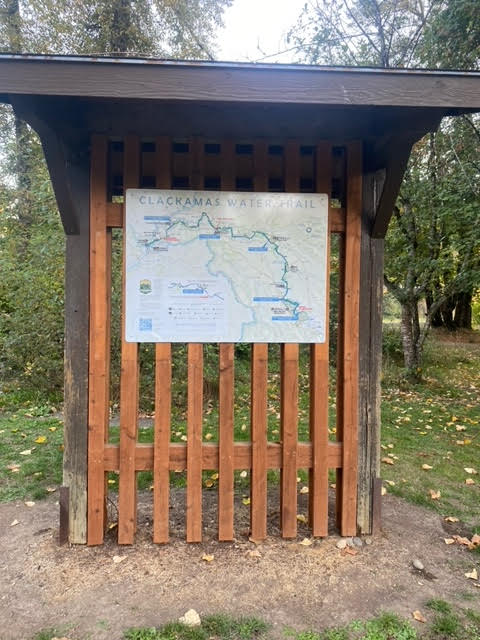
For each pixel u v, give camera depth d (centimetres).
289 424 257
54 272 605
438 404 654
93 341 247
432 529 284
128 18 990
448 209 632
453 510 316
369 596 212
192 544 253
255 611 200
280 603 206
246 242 251
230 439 254
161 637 183
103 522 255
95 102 208
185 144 262
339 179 271
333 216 260
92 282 246
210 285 250
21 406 589
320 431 260
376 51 758
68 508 251
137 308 246
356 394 262
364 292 262
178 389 593
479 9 544
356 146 254
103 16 970
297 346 258
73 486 251
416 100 195
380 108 202
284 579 223
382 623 193
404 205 748
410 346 809
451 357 1088
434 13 651
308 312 256
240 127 241
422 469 394
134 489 253
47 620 194
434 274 756
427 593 216
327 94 193
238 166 261
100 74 185
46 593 211
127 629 188
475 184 620
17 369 664
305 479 373
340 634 186
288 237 253
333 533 268
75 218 241
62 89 184
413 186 709
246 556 241
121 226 249
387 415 583
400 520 295
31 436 464
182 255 248
